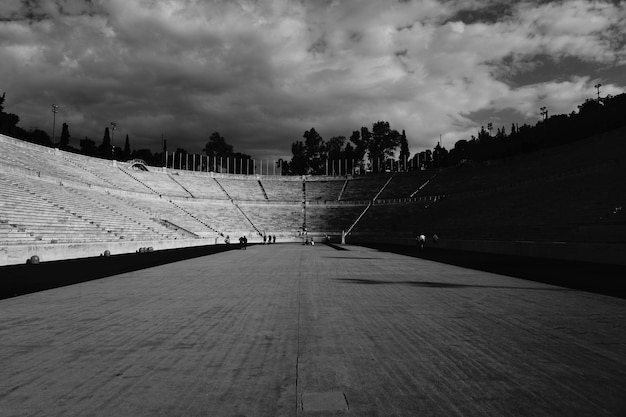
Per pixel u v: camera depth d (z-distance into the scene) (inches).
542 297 511.8
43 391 211.9
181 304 470.3
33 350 286.7
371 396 202.7
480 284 639.1
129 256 1364.4
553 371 238.2
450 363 253.8
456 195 2844.5
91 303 479.8
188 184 3405.5
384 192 3533.5
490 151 3663.9
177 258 1279.5
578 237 1370.6
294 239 3093.0
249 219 3245.6
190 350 284.8
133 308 446.6
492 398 199.9
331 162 5723.4
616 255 954.7
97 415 183.5
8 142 2030.0
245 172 5821.9
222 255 1451.8
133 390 212.2
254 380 225.6
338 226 3223.4
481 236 1937.7
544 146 3024.1
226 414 183.2
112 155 4033.0
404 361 257.9
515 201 2112.5
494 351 279.1
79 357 269.7
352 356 269.1
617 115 2471.7
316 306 453.1
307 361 258.8
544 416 180.4
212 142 5561.0
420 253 1540.4
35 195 1535.4
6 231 1117.1
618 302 473.4
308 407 189.6
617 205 1413.6
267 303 474.3
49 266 981.8
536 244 1240.8
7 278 745.0
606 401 196.2
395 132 5575.8
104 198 2159.2
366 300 491.5
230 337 319.9
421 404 193.0
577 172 1955.0
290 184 3927.2
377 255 1437.0
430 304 463.2
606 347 287.6
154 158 5413.4
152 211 2539.4
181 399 200.2
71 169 2272.4
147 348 290.0
